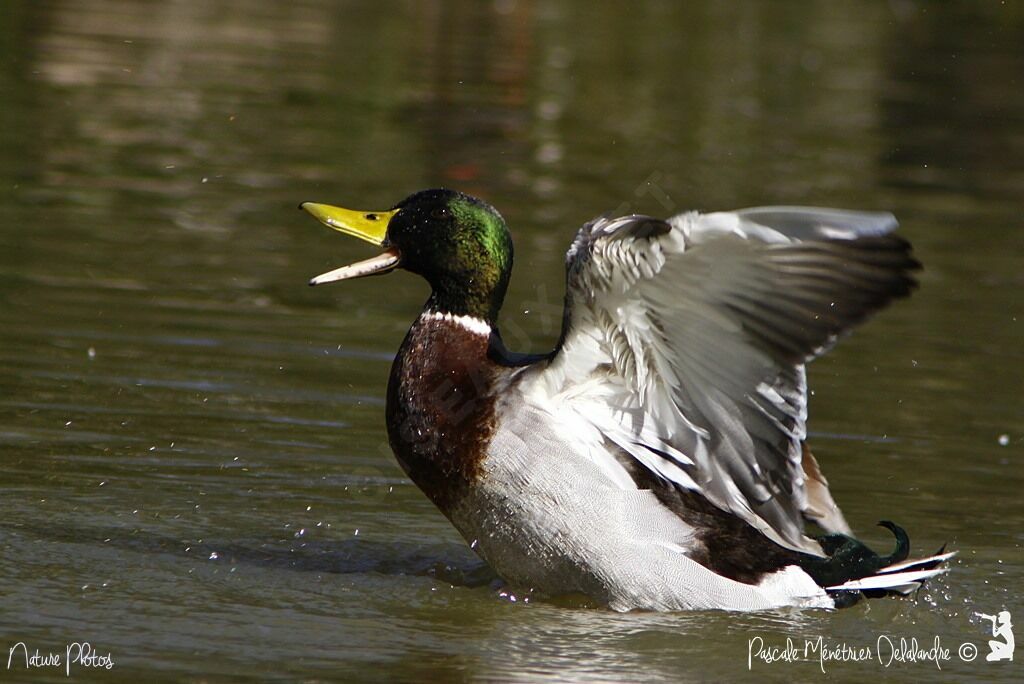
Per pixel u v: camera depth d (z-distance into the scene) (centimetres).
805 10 3897
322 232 1689
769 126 2495
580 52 3092
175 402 1152
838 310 744
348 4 3466
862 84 2931
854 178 2144
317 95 2434
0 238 1544
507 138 2255
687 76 2914
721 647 778
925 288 1631
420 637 777
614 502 801
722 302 750
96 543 896
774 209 698
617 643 778
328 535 943
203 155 1980
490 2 3700
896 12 3916
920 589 874
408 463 843
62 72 2397
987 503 1034
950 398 1268
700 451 805
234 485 1015
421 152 2111
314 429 1123
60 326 1299
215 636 760
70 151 1927
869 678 753
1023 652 800
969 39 3544
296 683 700
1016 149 2430
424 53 2914
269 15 3181
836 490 1043
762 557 818
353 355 1291
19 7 2895
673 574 805
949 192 2106
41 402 1127
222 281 1473
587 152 2198
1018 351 1421
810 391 1273
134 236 1599
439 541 949
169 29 2877
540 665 743
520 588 838
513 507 810
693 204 1906
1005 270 1722
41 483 987
